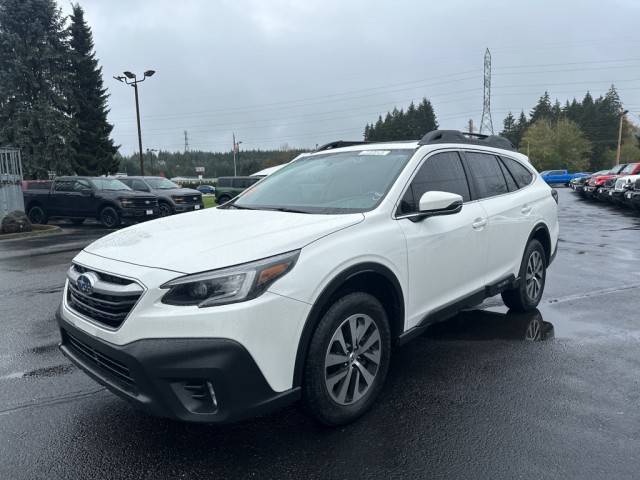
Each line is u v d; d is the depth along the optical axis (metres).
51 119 36.16
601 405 3.43
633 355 4.33
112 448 2.99
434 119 100.19
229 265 2.64
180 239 3.06
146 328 2.56
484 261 4.42
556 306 5.85
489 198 4.63
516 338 4.77
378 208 3.45
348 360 3.12
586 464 2.75
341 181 3.96
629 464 2.74
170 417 2.58
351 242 3.10
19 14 35.47
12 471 2.78
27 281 7.83
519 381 3.82
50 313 5.94
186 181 86.62
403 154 4.01
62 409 3.49
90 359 3.01
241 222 3.38
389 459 2.83
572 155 85.06
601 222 15.46
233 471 2.75
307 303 2.79
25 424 3.29
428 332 4.96
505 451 2.89
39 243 12.95
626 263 8.59
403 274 3.46
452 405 3.44
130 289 2.64
